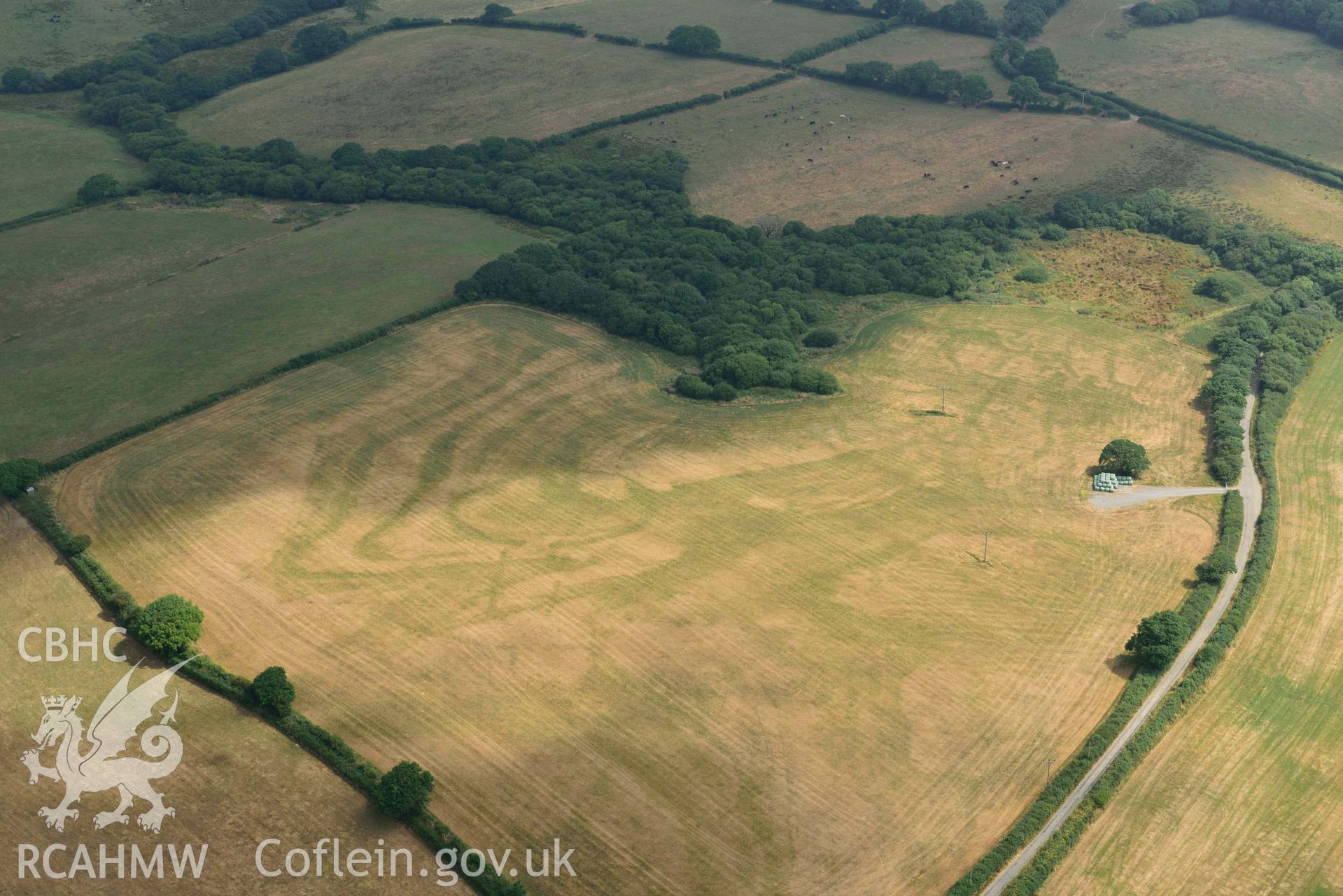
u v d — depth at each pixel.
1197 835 116.44
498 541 162.62
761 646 142.25
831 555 159.88
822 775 123.56
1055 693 135.12
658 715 131.62
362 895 109.00
